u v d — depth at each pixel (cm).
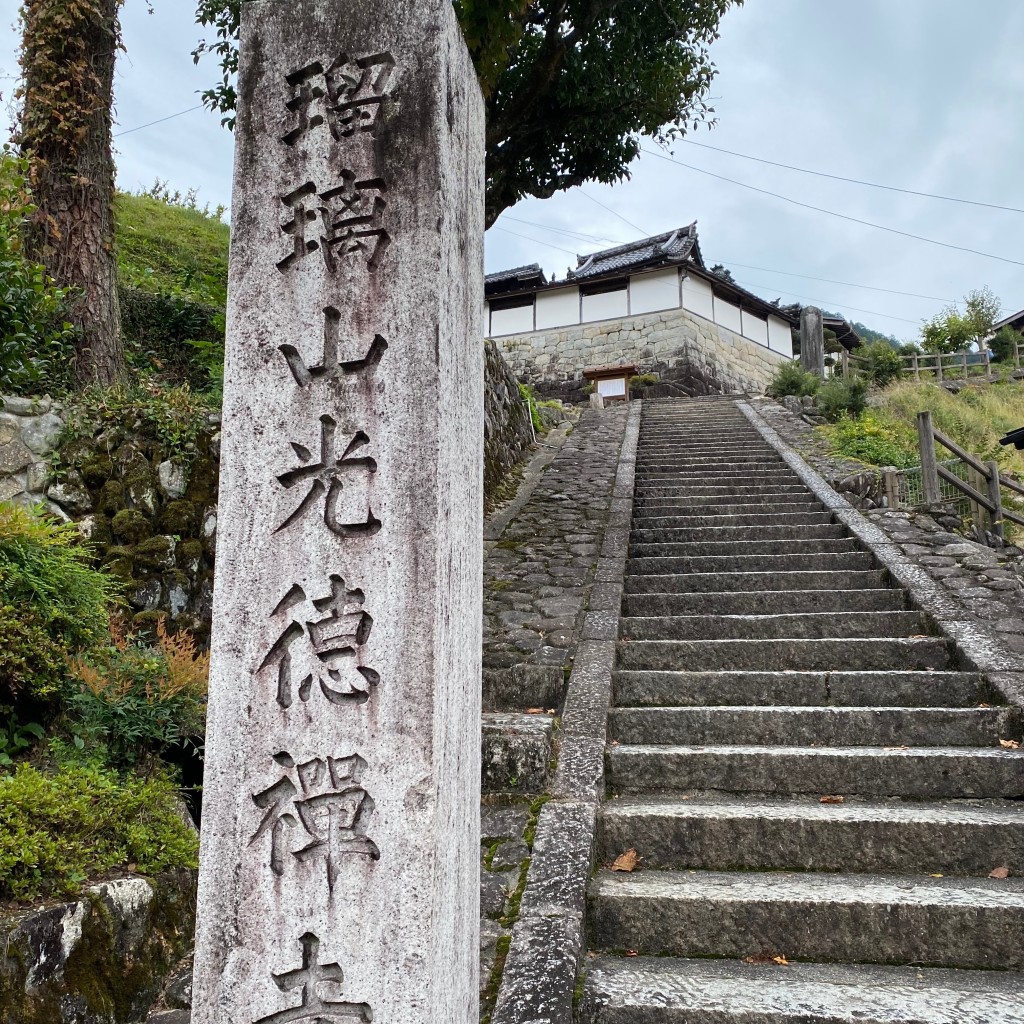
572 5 722
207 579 479
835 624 512
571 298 2283
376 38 194
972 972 267
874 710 398
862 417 1192
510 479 949
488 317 2395
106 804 290
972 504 823
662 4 767
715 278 2202
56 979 240
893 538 657
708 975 263
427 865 161
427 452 176
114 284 640
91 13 618
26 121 616
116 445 491
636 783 373
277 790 170
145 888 280
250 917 166
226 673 176
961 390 1994
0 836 248
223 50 712
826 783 363
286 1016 161
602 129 820
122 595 445
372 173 188
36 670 323
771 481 868
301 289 188
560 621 539
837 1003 242
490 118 763
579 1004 245
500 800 351
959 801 353
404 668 169
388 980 158
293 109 196
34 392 551
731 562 634
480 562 215
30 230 608
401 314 182
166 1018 264
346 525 176
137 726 337
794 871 318
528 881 289
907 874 312
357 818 165
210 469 503
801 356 1750
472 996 192
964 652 453
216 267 1221
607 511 800
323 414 182
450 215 192
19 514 345
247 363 187
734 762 369
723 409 1334
